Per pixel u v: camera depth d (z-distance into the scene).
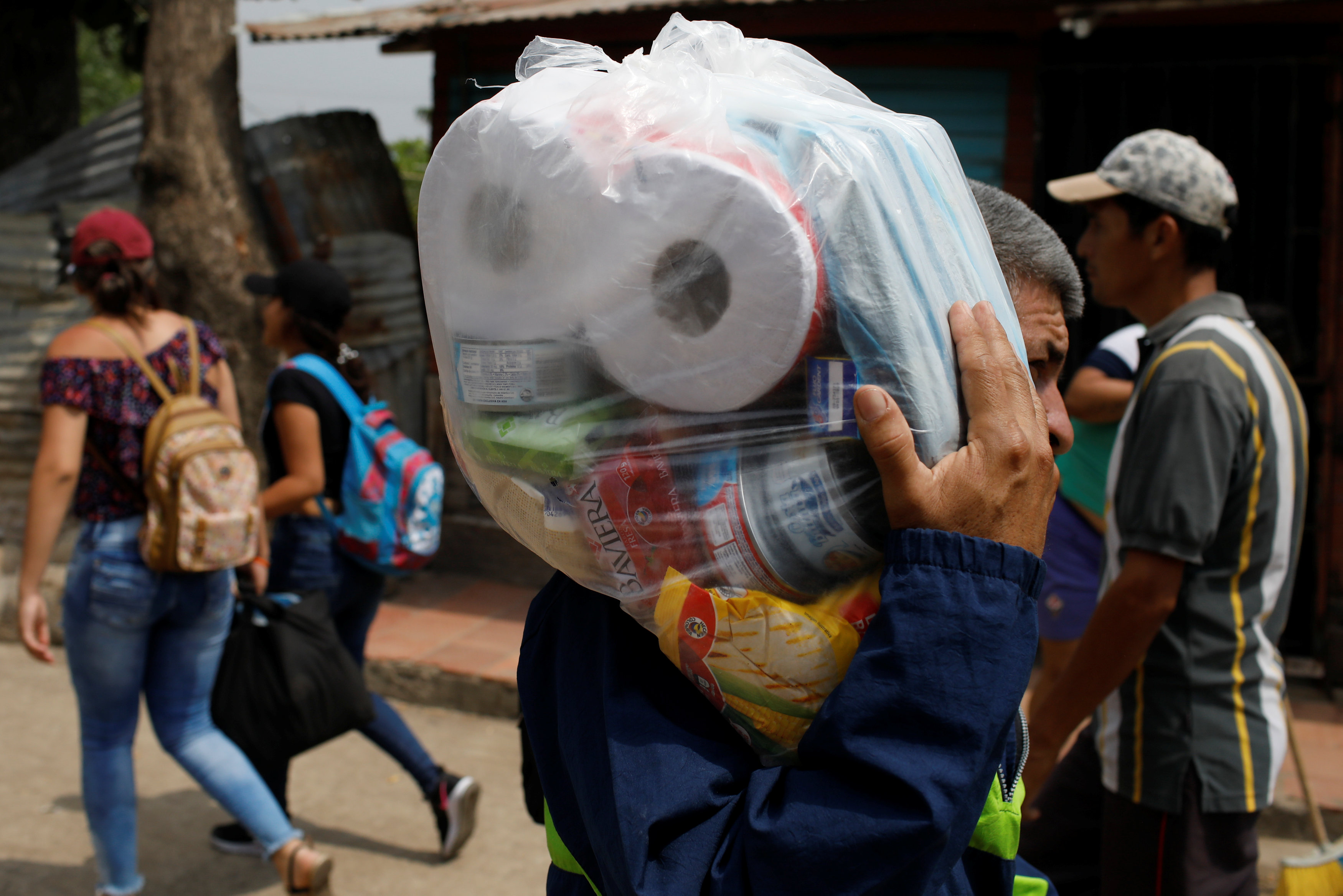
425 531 3.05
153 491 2.50
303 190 5.55
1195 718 1.77
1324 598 4.30
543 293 0.89
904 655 0.82
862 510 0.87
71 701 4.39
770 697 0.88
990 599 0.83
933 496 0.84
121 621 2.54
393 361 5.67
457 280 0.95
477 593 5.35
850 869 0.80
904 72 4.65
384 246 5.65
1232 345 1.79
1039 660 4.37
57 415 2.45
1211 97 4.33
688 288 0.84
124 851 2.65
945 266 0.90
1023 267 1.08
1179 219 2.01
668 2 4.43
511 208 0.90
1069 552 3.06
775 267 0.81
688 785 0.87
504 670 4.35
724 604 0.88
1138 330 3.01
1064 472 3.07
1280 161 4.30
